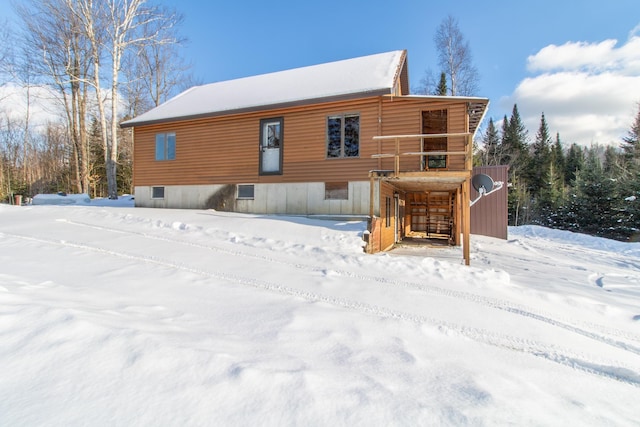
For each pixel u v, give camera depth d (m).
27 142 38.59
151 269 5.27
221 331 3.03
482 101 9.77
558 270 8.08
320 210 11.02
